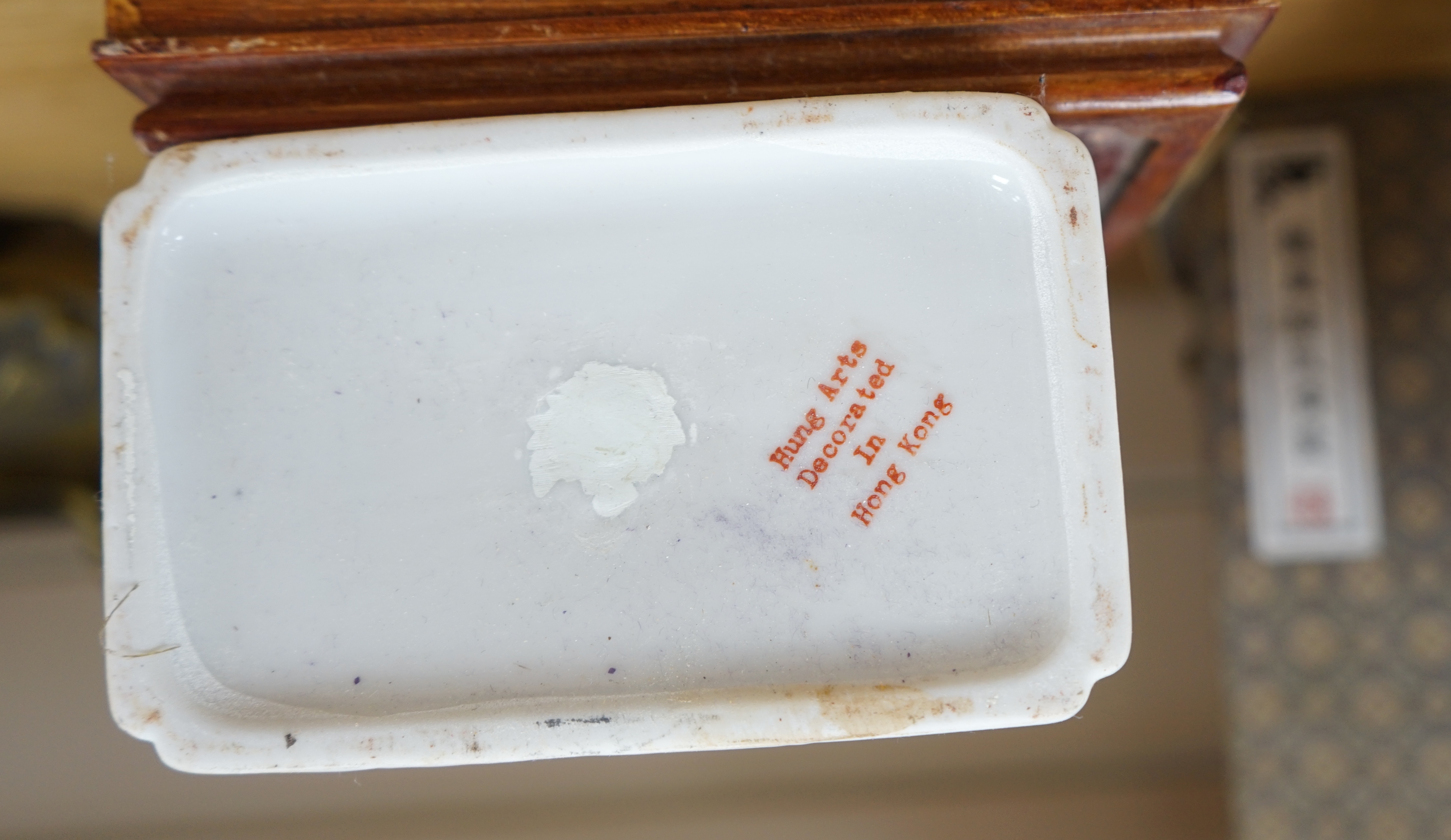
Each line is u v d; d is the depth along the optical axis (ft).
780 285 1.03
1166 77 1.05
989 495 1.02
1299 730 1.47
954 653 1.01
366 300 1.03
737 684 1.01
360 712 1.01
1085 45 1.05
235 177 1.01
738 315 1.03
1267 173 1.54
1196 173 1.48
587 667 1.02
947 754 1.58
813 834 1.56
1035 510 1.02
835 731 1.00
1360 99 1.53
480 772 1.59
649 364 1.03
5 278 1.35
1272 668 1.49
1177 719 1.58
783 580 1.02
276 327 1.03
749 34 1.04
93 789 1.56
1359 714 1.46
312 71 1.04
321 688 1.02
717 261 1.03
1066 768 1.57
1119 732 1.58
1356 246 1.51
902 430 1.02
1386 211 1.52
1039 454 1.02
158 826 1.56
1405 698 1.45
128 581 1.01
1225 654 1.52
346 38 1.03
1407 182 1.51
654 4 1.04
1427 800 1.42
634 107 1.05
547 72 1.05
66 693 1.57
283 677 1.02
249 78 1.05
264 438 1.03
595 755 1.00
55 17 1.13
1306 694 1.48
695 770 1.59
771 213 1.03
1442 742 1.43
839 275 1.03
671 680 1.02
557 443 1.03
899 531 1.02
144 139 1.04
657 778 1.59
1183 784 1.56
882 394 1.02
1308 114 1.54
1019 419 1.02
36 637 1.58
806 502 1.02
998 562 1.02
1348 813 1.44
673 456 1.03
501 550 1.02
